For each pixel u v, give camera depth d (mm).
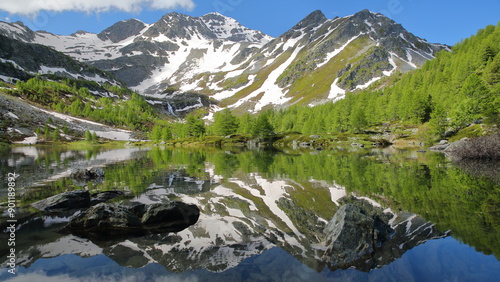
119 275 6680
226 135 130500
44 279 6410
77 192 14172
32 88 184000
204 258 7730
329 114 123125
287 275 6773
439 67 137375
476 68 101438
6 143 101062
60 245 8633
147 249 8367
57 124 145625
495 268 6965
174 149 79688
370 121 113500
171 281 6402
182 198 15016
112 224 10250
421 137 75188
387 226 9953
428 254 7891
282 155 47812
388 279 6605
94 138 134875
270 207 13141
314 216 11758
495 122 56250
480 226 10117
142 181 20703
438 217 11320
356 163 32656
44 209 12734
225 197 15258
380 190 16797
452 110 71125
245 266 7254
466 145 38875
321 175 23141
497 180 20156
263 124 115812
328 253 7895
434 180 20281
